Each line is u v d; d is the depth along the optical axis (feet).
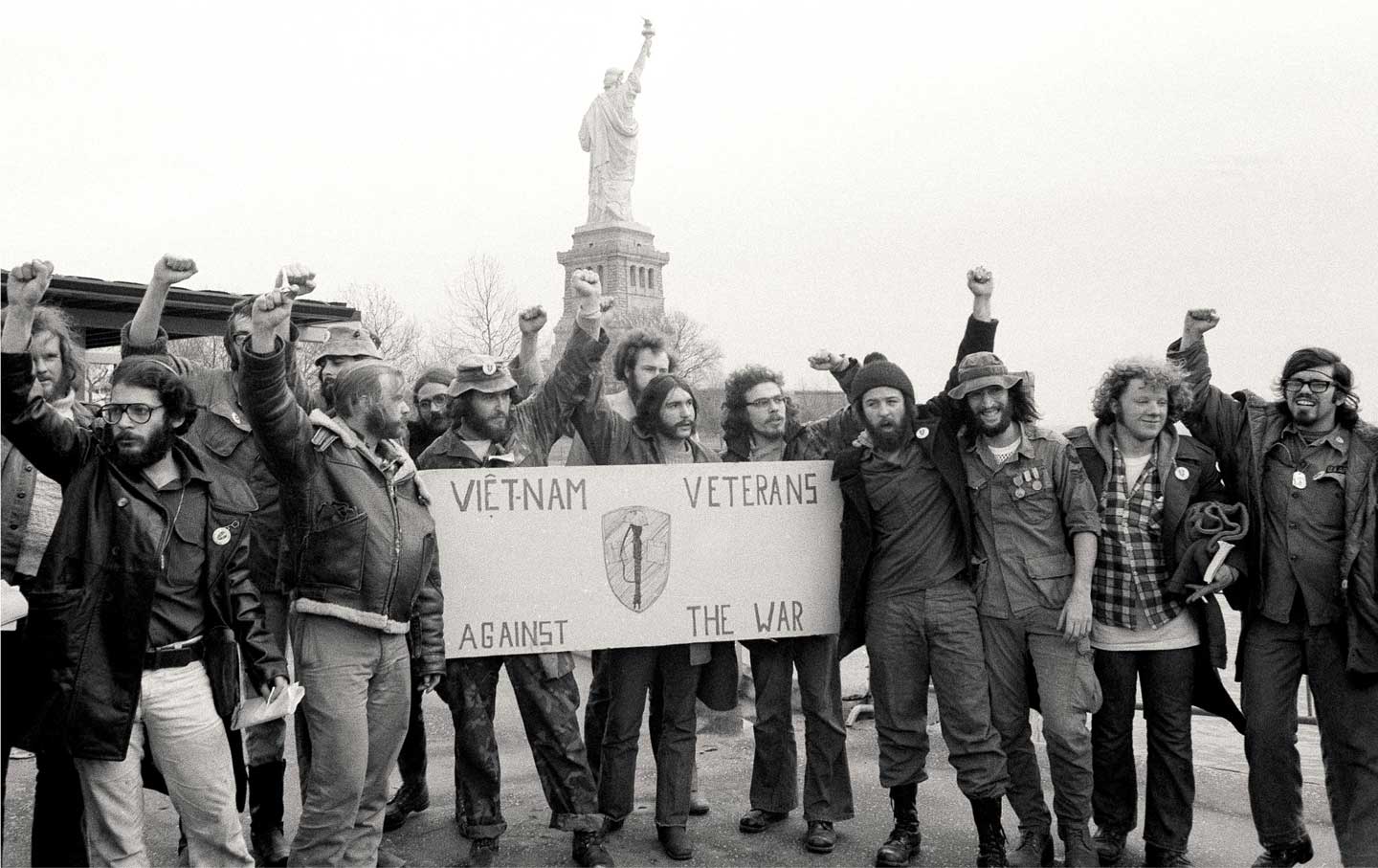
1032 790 15.21
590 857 14.60
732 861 15.20
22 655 11.05
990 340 15.96
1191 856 15.26
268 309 11.59
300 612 12.50
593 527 15.62
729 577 16.03
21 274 10.90
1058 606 14.80
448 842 15.75
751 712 23.29
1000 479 15.05
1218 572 14.30
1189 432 15.48
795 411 17.65
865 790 18.42
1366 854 13.58
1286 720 14.38
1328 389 14.03
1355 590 13.65
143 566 11.05
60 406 12.95
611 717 15.92
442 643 13.97
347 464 12.66
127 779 11.30
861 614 15.81
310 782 12.67
